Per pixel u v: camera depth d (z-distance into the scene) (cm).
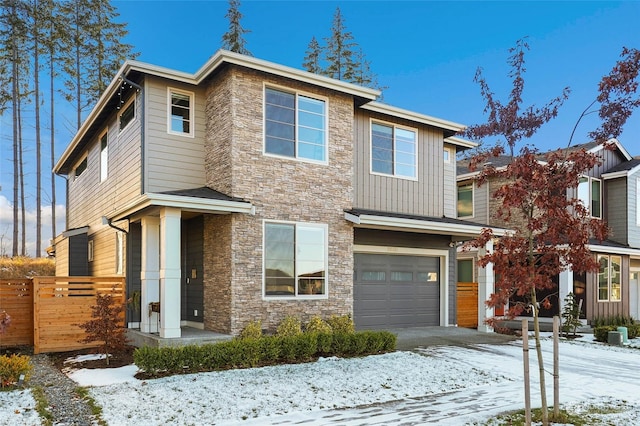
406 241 1553
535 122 702
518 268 648
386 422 659
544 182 645
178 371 912
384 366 1002
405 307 1555
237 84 1166
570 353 1275
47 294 1174
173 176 1235
